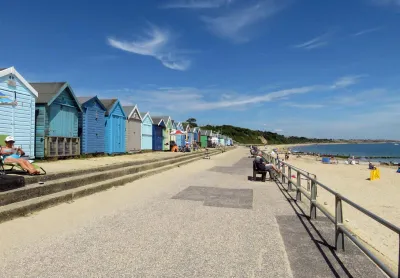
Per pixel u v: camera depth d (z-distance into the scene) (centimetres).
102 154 1981
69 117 1620
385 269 351
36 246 510
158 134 3166
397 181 2412
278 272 434
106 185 1048
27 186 769
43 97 1429
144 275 416
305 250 521
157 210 780
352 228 934
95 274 415
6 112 1201
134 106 2519
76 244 525
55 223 638
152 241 550
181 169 1867
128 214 733
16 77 1240
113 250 502
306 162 4888
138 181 1274
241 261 470
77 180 943
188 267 445
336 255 500
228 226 653
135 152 2544
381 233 895
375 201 1513
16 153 923
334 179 2533
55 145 1473
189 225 653
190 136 4919
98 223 650
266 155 2648
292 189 1134
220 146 7275
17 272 416
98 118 1934
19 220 641
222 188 1155
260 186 1228
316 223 689
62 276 407
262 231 623
